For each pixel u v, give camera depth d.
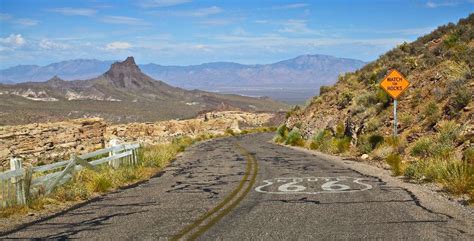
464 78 19.98
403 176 14.49
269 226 8.32
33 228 8.82
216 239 7.52
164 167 20.73
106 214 9.98
